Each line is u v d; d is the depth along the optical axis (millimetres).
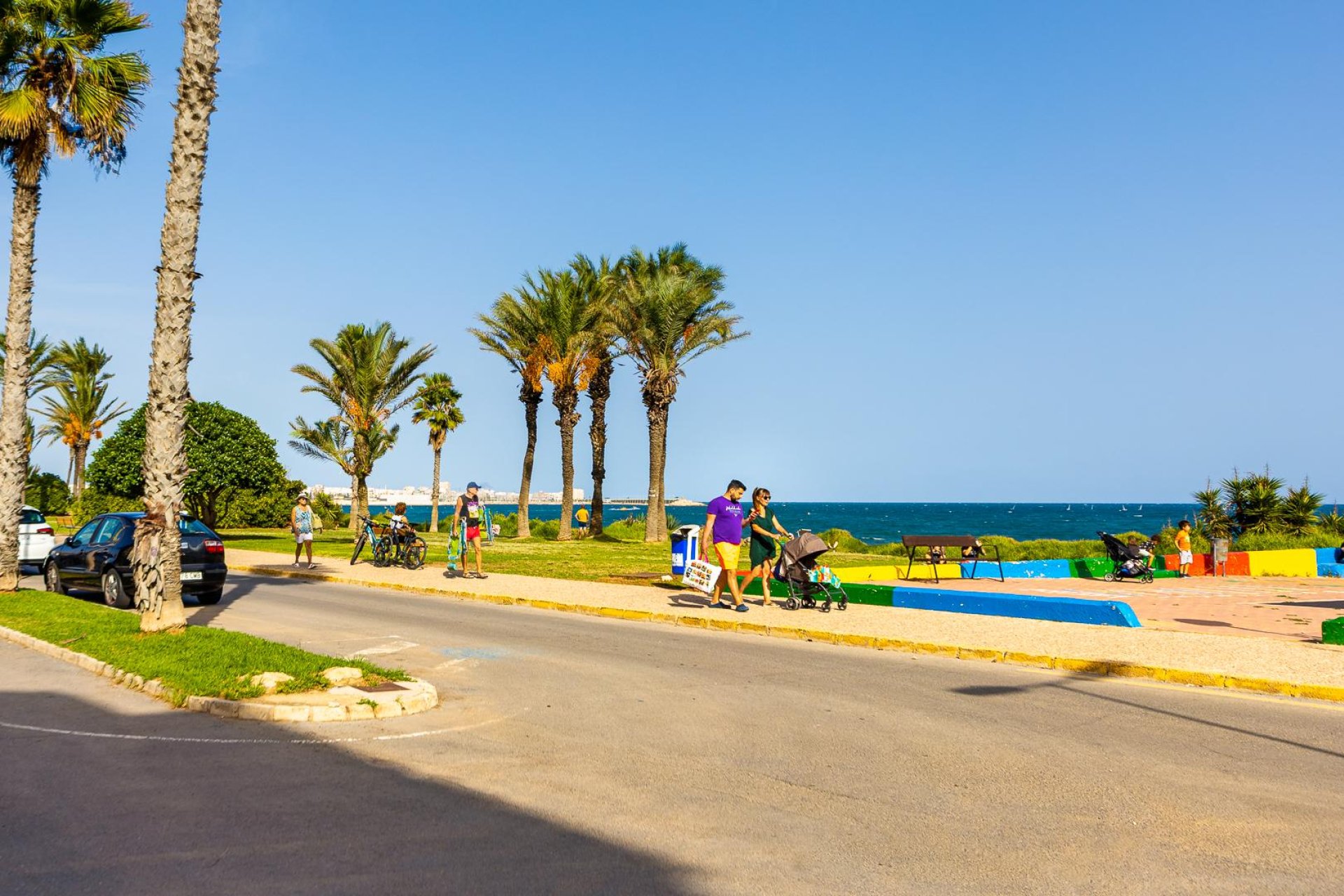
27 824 4902
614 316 39250
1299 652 10289
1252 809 5297
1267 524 33062
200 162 11102
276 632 12250
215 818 5023
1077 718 7590
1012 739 6883
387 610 15062
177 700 7777
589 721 7379
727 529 14414
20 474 15562
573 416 41469
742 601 14539
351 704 7469
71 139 15344
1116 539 22922
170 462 10938
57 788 5543
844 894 4098
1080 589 20266
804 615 13672
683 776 5895
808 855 4551
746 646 11469
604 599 15828
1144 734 7055
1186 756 6434
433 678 9164
